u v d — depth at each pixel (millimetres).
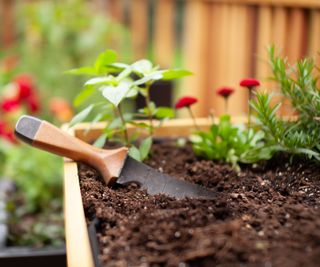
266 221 572
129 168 779
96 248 532
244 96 1784
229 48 1881
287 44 1602
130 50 2898
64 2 2512
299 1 1495
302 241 509
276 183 765
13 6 2861
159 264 485
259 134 874
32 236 1209
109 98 717
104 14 2980
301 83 796
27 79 1552
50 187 1449
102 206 650
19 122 782
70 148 784
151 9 3215
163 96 1358
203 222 558
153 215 585
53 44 2436
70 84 2422
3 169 1619
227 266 468
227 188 758
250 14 1757
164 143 1014
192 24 2127
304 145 761
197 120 1057
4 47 2887
